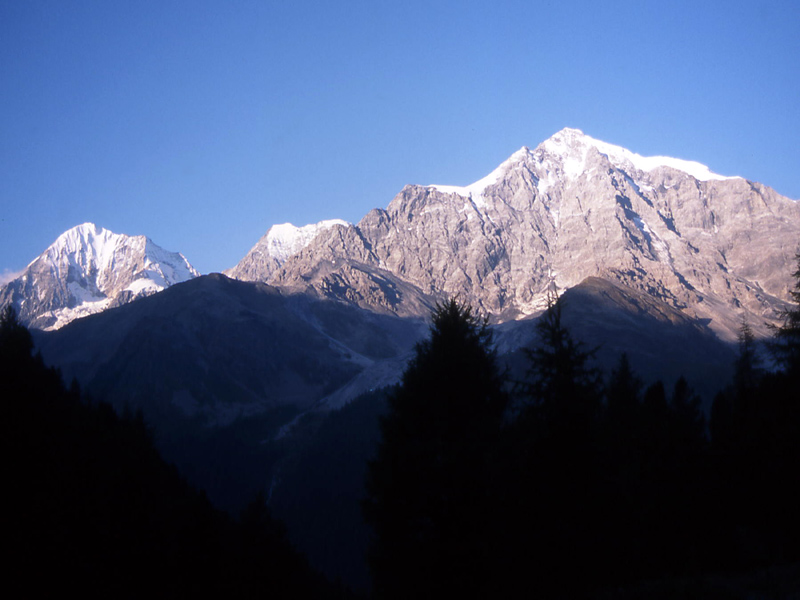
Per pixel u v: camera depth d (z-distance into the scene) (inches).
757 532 1412.4
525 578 1063.6
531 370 1179.3
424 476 1094.4
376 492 1147.3
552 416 1113.4
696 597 940.6
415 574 1083.3
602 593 1043.9
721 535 1368.1
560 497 1084.5
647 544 1282.0
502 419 1184.8
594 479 1111.0
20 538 1424.7
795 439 1416.1
